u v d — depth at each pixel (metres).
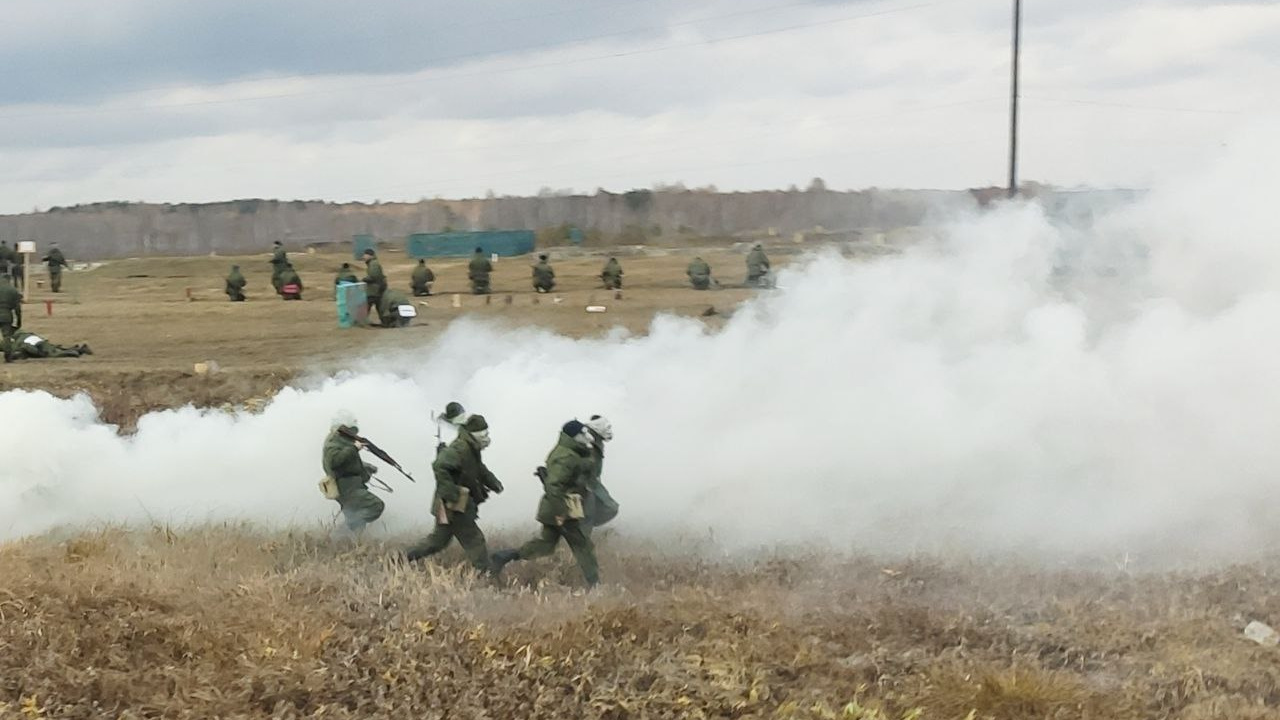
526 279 44.62
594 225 81.88
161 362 23.84
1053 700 8.15
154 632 9.02
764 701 8.23
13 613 9.22
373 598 10.26
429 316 31.19
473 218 109.19
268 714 7.91
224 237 106.12
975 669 8.73
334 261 60.56
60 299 39.88
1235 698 8.23
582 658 8.92
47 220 107.44
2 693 7.96
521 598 10.59
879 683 8.52
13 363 24.00
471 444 11.51
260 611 9.59
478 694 8.23
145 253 97.81
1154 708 8.20
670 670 8.70
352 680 8.39
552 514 11.17
